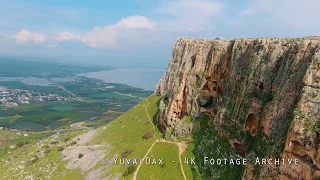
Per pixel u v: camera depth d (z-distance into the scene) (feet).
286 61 251.39
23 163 558.15
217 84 390.83
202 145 350.84
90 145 561.84
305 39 245.24
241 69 326.24
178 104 435.53
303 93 203.41
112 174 398.21
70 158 521.65
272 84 263.08
